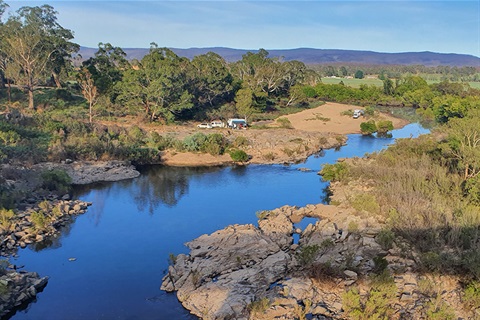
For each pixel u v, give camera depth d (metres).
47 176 40.16
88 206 37.84
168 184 45.03
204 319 21.00
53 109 71.62
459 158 39.16
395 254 25.45
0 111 63.22
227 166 52.97
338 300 21.62
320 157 58.09
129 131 60.81
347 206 35.16
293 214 35.03
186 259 26.95
